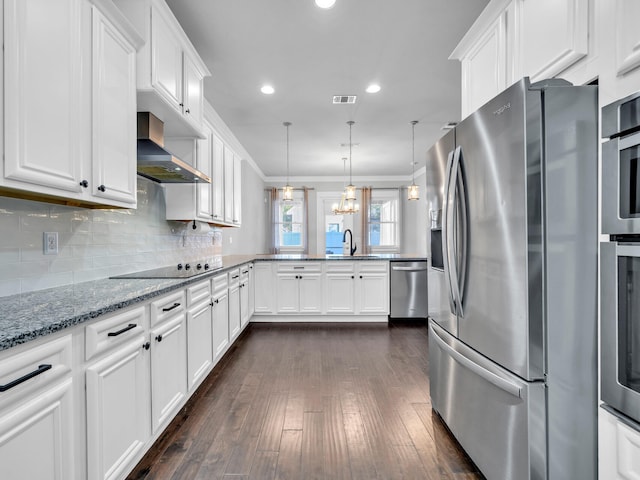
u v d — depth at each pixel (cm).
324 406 225
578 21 122
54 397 104
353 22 244
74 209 192
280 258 452
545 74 141
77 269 195
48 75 126
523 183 121
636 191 95
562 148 120
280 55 286
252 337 388
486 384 147
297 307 450
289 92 359
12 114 112
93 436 122
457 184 167
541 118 120
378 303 452
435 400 209
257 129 479
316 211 826
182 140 297
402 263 454
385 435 192
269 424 203
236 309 351
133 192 185
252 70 312
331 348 348
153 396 169
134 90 186
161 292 174
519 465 126
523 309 123
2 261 149
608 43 109
